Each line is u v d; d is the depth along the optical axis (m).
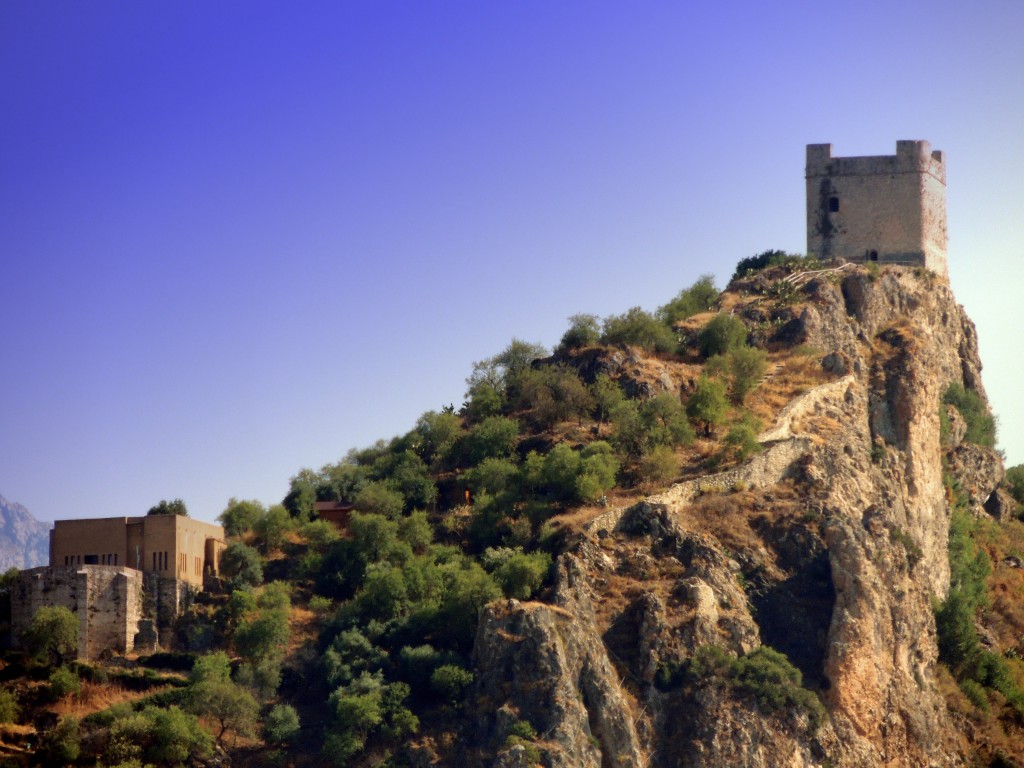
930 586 135.75
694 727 109.31
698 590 116.69
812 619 120.12
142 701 117.31
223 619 128.62
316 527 140.88
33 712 117.38
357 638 121.69
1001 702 132.75
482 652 113.00
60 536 131.38
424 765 108.94
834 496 129.75
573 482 134.38
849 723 114.75
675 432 140.38
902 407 149.12
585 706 109.44
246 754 114.06
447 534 140.25
